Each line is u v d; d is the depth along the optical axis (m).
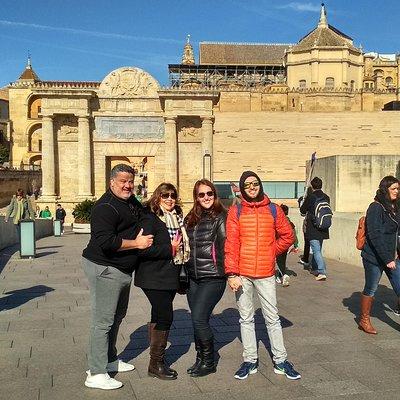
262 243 6.54
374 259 8.27
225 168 63.62
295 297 11.39
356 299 11.14
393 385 6.18
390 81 104.56
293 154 65.06
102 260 6.15
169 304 6.52
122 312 6.63
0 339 8.21
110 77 40.22
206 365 6.58
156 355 6.48
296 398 5.82
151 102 40.50
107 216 6.07
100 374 6.19
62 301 11.09
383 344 7.82
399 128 66.38
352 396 5.86
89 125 40.03
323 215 13.51
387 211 7.88
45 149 39.66
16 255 19.64
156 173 40.62
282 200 58.03
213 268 6.57
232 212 6.64
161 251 6.34
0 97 109.69
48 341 8.10
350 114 66.94
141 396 5.91
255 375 6.54
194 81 93.69
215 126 65.75
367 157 21.80
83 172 39.59
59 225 30.64
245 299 6.66
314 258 13.72
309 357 7.23
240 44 103.75
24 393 6.01
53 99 39.56
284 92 84.62
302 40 95.94
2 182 61.50
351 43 97.38
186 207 39.62
